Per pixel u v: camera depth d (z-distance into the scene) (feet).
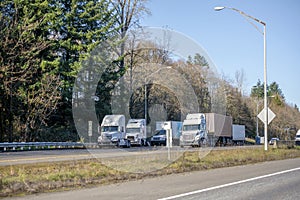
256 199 32.55
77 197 34.47
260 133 271.08
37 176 46.96
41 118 126.93
